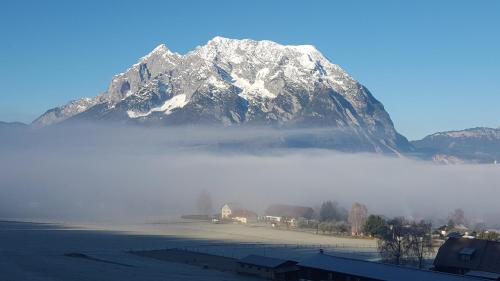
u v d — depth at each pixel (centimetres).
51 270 12606
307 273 12481
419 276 10850
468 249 13088
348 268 11819
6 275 11850
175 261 15225
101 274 12244
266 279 12900
